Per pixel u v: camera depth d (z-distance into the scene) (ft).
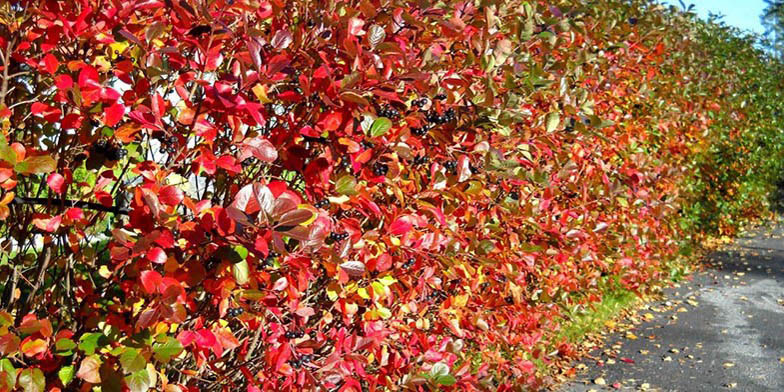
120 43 7.22
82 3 6.97
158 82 7.27
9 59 7.05
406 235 9.30
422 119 9.22
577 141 14.52
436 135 9.45
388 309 10.28
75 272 8.46
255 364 9.06
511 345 15.15
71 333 7.08
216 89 6.68
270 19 8.63
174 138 7.09
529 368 13.53
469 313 12.25
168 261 6.64
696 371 18.67
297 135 7.90
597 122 12.35
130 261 7.22
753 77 40.11
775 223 44.32
